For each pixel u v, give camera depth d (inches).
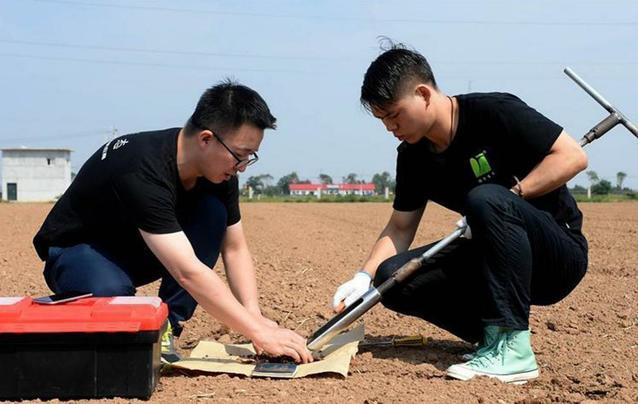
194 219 151.7
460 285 156.6
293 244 479.2
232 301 138.3
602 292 259.1
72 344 125.5
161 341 137.6
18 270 317.7
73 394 126.6
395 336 187.3
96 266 142.5
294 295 250.4
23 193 2310.5
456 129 146.8
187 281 135.9
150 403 125.5
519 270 139.3
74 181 147.9
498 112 143.5
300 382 139.6
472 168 148.9
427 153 153.3
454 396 131.0
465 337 164.2
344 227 677.3
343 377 142.5
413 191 161.6
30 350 125.4
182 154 136.4
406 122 141.7
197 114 134.1
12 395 125.6
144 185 133.2
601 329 197.6
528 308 142.6
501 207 137.2
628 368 156.3
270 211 1043.3
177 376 145.3
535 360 153.8
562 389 139.3
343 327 150.4
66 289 143.3
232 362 151.8
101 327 124.7
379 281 156.6
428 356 163.3
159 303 132.2
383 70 138.3
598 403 128.2
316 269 330.0
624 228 642.8
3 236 537.3
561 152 142.2
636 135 160.9
